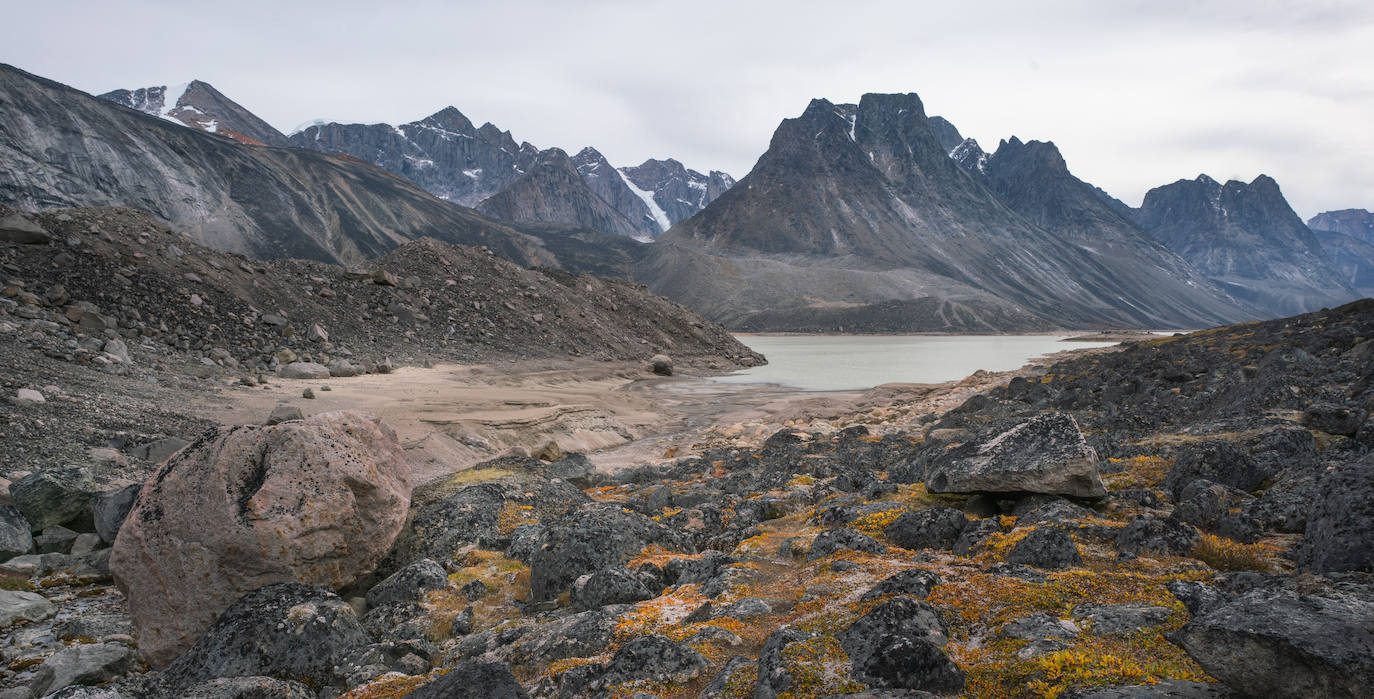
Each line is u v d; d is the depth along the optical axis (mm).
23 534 18203
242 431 14781
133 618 13234
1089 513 13203
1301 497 11891
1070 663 7008
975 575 10219
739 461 31250
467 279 88312
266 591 12680
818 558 12664
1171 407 28938
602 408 51219
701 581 12422
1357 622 5586
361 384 49062
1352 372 26344
